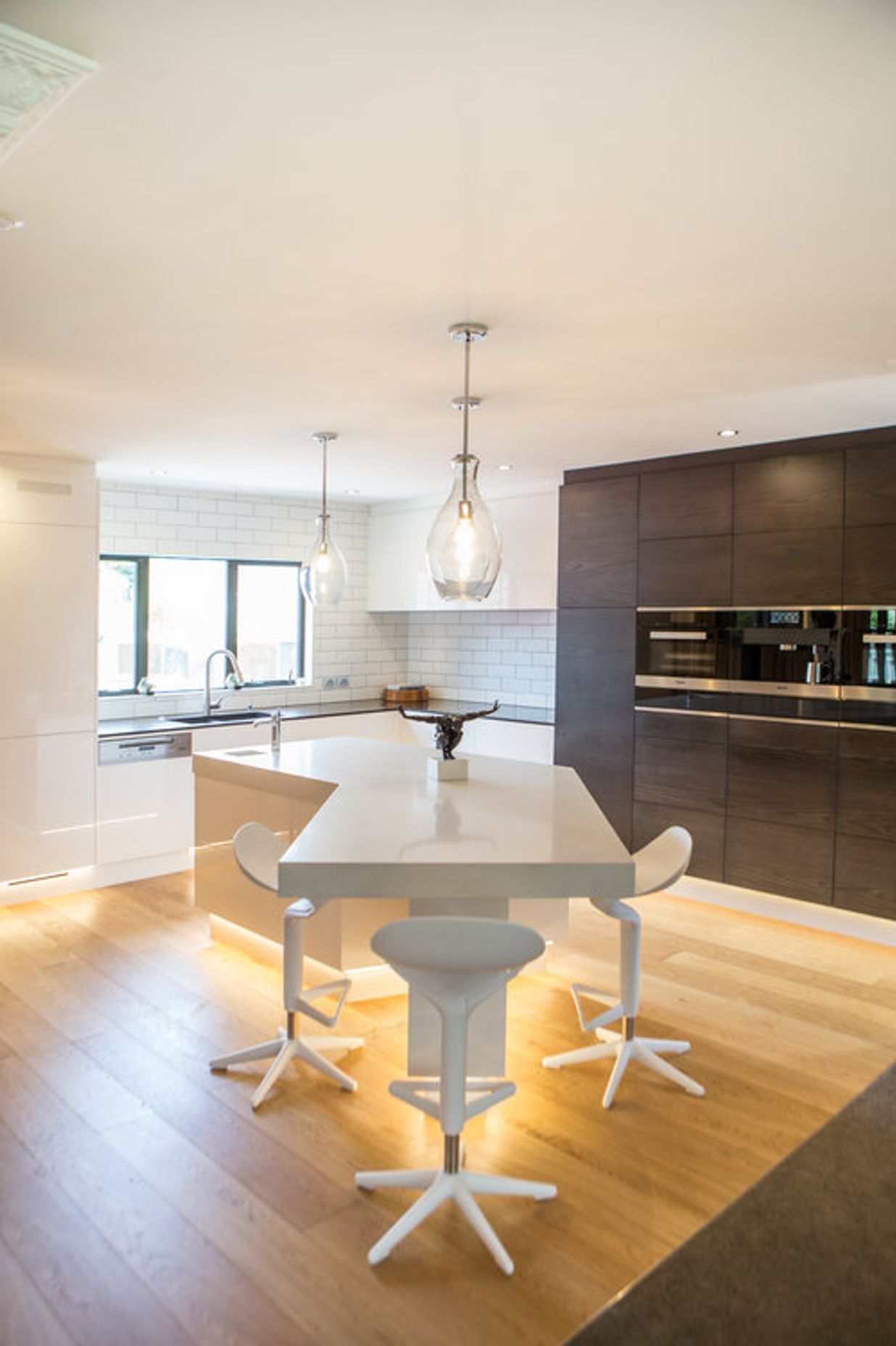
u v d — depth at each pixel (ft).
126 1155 8.70
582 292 7.98
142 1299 6.85
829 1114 9.52
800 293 8.00
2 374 10.78
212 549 20.81
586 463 17.13
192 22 4.31
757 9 4.22
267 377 10.89
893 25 4.33
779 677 15.10
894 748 13.84
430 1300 6.87
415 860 7.93
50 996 12.32
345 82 4.82
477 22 4.32
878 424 13.55
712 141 5.42
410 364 10.30
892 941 14.21
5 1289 6.95
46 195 6.17
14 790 15.93
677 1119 9.41
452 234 6.79
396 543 22.79
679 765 16.53
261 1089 9.63
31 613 15.99
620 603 17.28
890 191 6.07
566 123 5.23
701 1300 3.40
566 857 8.05
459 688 23.34
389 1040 11.14
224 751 14.42
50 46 4.36
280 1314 6.72
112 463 16.99
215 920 14.40
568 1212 7.91
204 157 5.65
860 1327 3.26
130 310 8.52
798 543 14.78
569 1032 11.35
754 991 12.57
